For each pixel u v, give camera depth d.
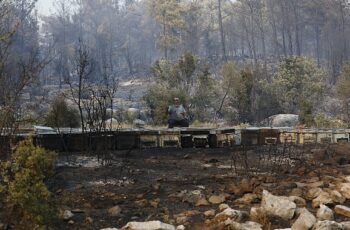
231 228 4.28
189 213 4.84
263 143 10.79
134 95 52.25
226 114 26.83
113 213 4.85
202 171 7.21
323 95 36.16
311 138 10.82
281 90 30.70
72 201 5.30
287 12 67.75
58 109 13.77
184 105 24.30
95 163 7.91
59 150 9.34
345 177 6.37
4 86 6.39
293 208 4.71
